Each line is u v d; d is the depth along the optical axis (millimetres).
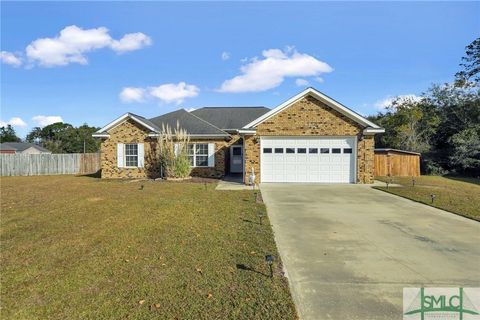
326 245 6078
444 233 6957
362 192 12961
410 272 4770
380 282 4406
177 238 6305
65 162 26844
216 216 8312
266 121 16125
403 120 28500
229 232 6758
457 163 21844
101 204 10117
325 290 4148
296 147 16234
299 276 4598
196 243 5973
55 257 5254
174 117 22109
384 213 9008
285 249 5824
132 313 3492
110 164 19844
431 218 8406
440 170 22547
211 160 19531
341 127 15984
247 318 3416
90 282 4285
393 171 21719
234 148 23594
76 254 5398
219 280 4348
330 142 16172
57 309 3588
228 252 5480
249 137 16172
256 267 4832
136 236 6453
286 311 3561
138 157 19609
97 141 56094
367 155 15992
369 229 7273
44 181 18578
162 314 3479
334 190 13516
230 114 26266
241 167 23531
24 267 4828
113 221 7766
